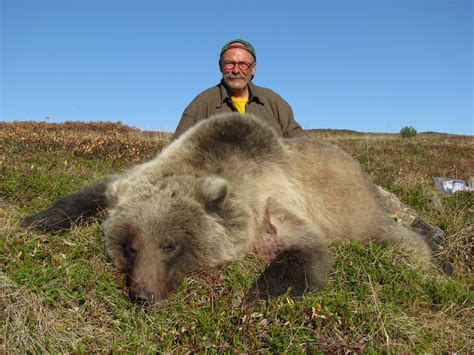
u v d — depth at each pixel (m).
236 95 2.11
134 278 1.14
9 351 0.95
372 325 1.11
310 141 1.74
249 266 1.31
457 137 8.95
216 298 1.14
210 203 1.26
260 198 1.40
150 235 1.19
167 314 1.10
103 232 1.31
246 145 1.47
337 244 1.49
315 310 1.11
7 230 1.33
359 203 1.67
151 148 2.89
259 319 1.09
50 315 1.04
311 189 1.60
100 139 2.80
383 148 5.20
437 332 1.17
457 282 1.48
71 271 1.16
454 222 1.93
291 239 1.35
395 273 1.37
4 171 1.84
